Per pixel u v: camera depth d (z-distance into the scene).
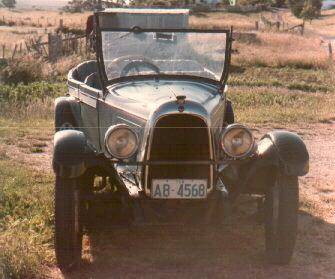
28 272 5.91
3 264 5.77
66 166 5.91
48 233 6.90
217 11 81.94
